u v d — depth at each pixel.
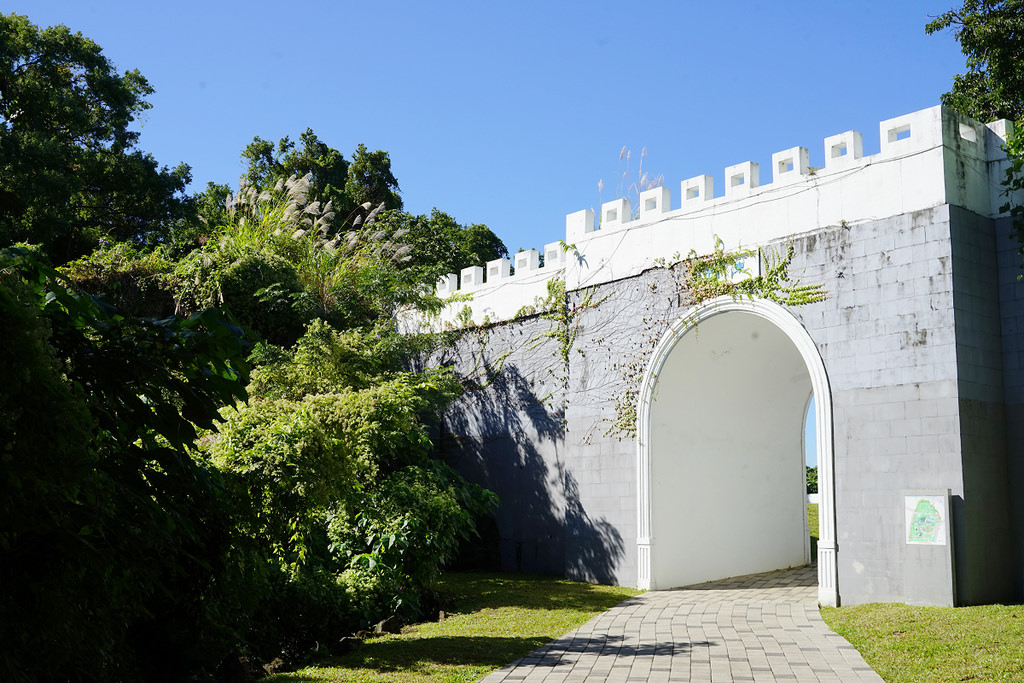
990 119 14.52
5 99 17.81
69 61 18.52
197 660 6.07
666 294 12.23
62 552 3.47
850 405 9.99
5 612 3.37
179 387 3.77
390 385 11.33
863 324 9.96
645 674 6.75
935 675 6.34
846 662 6.97
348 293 15.29
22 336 3.19
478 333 15.70
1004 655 6.66
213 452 7.84
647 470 12.23
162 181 20.84
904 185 9.79
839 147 10.55
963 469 8.98
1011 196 9.90
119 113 19.56
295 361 12.49
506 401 14.99
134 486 3.90
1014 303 9.63
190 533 4.11
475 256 26.44
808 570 13.61
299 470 7.83
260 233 16.20
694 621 9.20
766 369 13.26
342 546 9.91
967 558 8.91
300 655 7.78
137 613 4.33
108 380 3.73
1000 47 13.70
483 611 10.03
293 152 26.73
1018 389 9.50
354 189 25.14
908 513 9.30
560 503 13.80
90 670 4.27
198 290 14.33
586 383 13.44
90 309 3.69
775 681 6.44
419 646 7.85
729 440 13.41
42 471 3.26
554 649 7.76
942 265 9.34
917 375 9.43
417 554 9.80
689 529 12.62
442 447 16.30
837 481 10.02
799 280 10.64
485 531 15.19
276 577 8.59
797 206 10.80
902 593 9.27
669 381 12.41
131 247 16.75
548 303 14.28
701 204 11.93
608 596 11.28
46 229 16.64
